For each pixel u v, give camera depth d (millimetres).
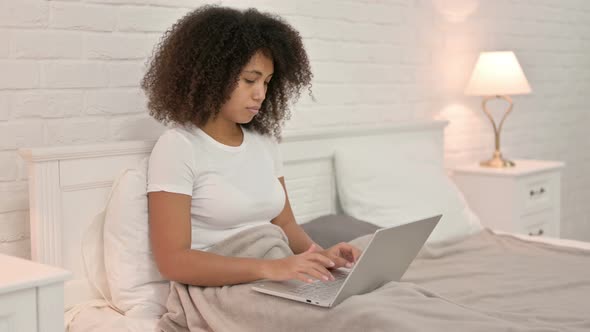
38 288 1506
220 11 2012
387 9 3129
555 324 1677
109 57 2225
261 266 1766
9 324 1472
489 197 3326
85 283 1999
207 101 1957
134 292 1915
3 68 2008
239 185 1990
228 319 1730
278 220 2201
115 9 2229
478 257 2436
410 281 2139
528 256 2445
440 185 2805
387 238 1621
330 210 2809
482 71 3365
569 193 4398
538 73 4055
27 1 2039
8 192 2039
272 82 2156
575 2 4285
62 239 1946
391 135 3010
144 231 1945
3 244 2039
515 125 3943
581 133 4465
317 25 2840
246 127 2143
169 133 1952
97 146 1985
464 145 3611
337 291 1704
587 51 4438
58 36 2107
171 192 1875
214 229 1977
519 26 3873
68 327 1896
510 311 1821
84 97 2178
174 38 2027
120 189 1946
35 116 2080
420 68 3320
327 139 2754
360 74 3035
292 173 2648
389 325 1489
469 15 3539
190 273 1803
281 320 1639
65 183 1940
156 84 2053
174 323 1812
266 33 2002
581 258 2414
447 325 1518
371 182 2729
